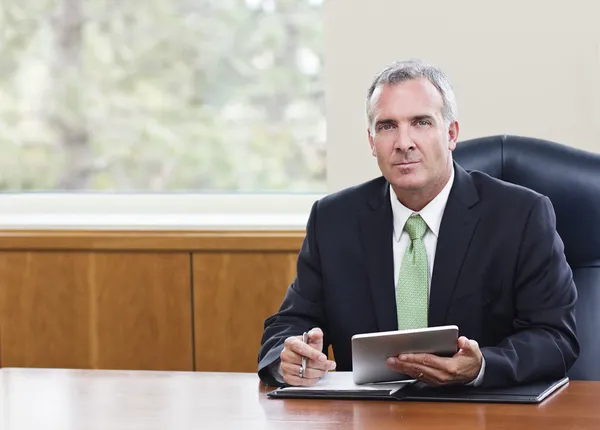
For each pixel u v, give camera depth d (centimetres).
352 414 237
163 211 523
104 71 533
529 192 304
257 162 520
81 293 478
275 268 457
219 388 272
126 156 533
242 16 517
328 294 312
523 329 290
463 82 445
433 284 299
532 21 436
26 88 540
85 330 479
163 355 472
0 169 543
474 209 303
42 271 481
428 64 300
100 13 533
